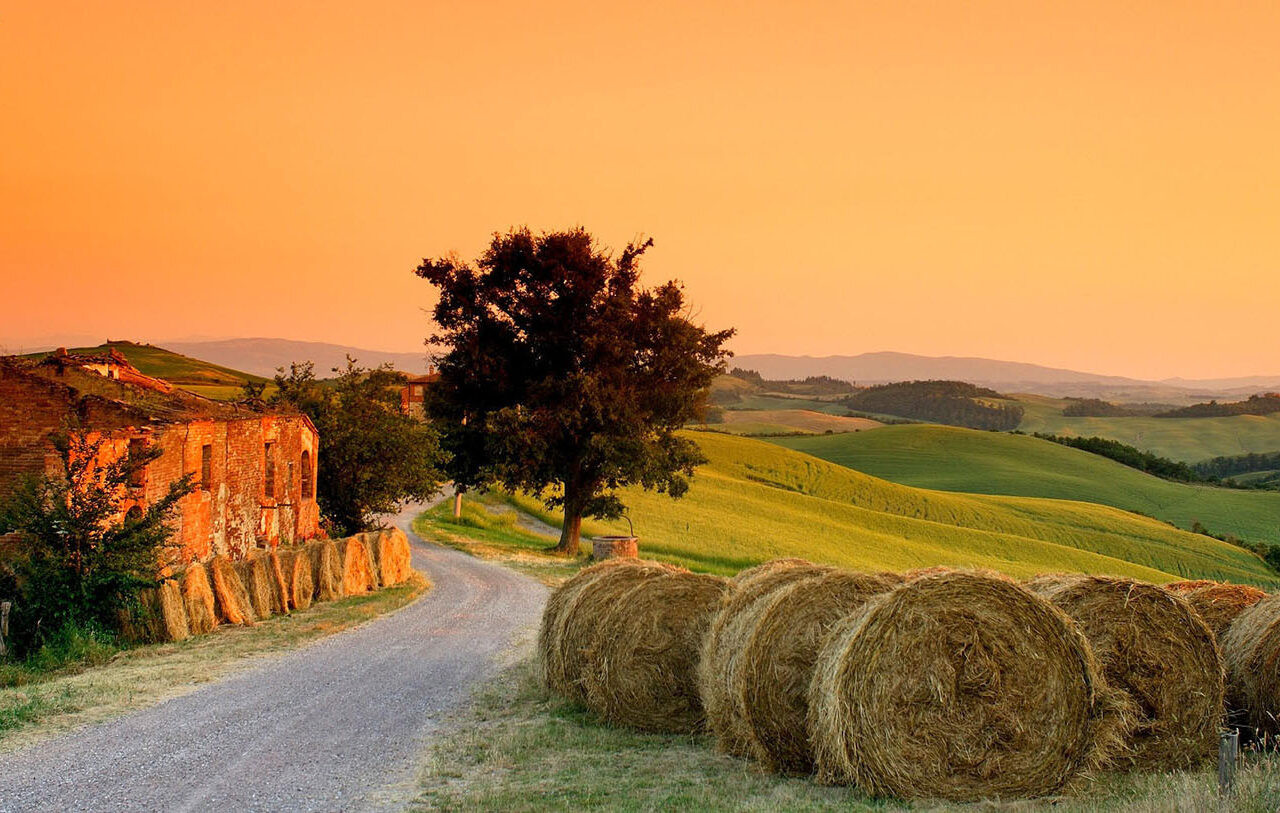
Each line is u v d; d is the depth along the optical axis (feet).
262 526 111.65
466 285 138.51
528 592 100.07
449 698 53.57
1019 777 33.88
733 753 40.88
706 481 264.31
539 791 36.19
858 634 34.42
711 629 42.45
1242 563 260.01
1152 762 35.45
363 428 140.36
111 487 70.79
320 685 56.29
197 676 58.08
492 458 138.51
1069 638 34.32
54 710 48.47
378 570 101.81
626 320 135.95
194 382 411.54
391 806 34.86
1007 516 290.56
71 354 103.24
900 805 33.14
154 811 34.04
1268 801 27.53
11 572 67.67
